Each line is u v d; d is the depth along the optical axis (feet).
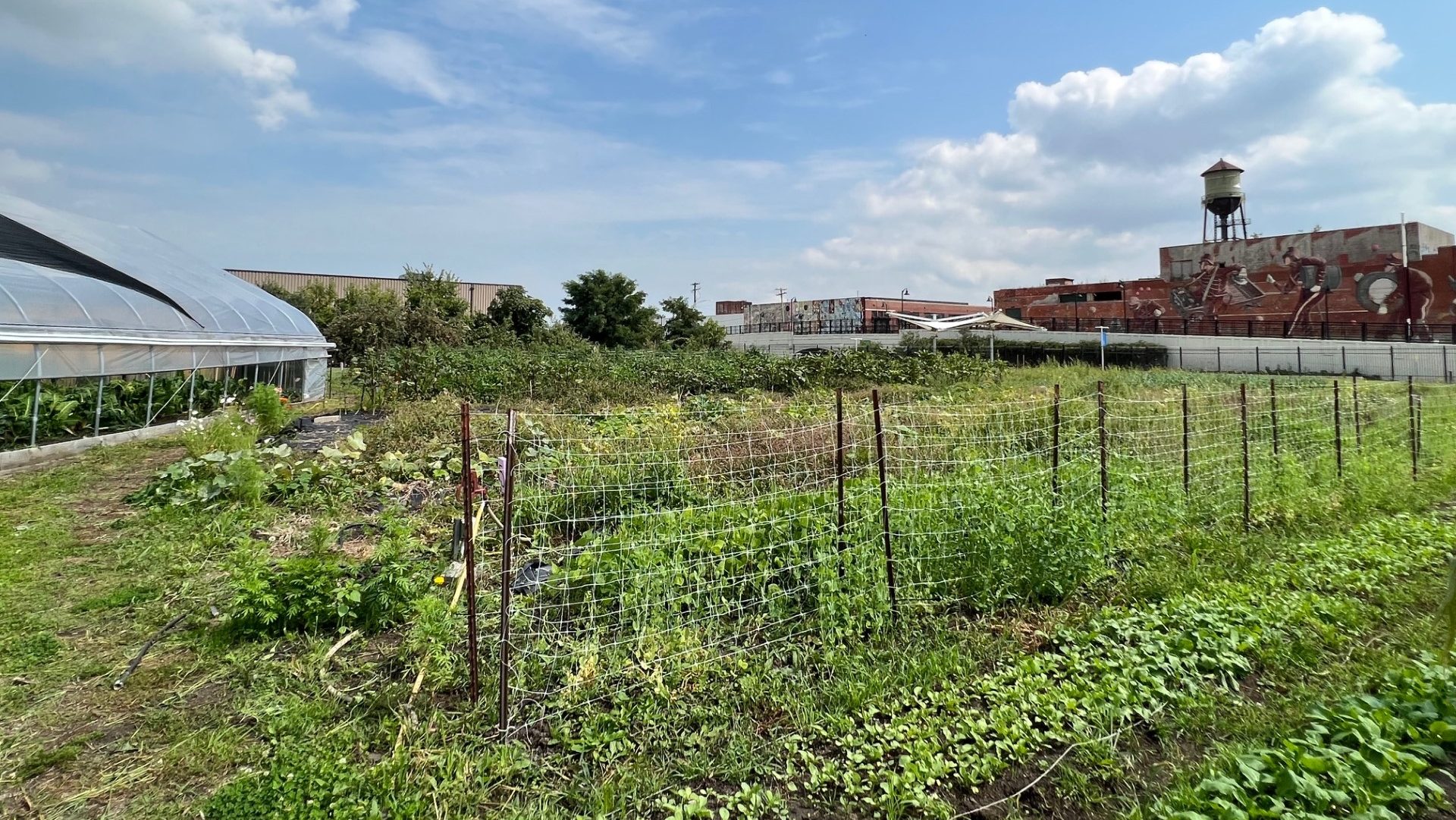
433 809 10.02
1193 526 22.04
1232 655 13.83
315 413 54.34
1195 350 112.68
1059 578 17.39
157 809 10.22
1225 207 142.20
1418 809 9.62
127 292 43.86
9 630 15.38
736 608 15.78
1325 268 114.32
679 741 11.71
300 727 11.98
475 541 17.46
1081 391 55.06
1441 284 102.32
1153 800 10.08
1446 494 28.50
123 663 14.17
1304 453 31.45
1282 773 9.81
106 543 21.24
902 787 10.41
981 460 21.17
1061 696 12.53
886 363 72.69
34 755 11.30
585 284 147.43
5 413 33.78
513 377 57.36
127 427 42.09
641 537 17.04
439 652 13.58
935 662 13.74
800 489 21.77
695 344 136.98
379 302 118.83
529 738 11.85
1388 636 15.17
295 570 15.87
